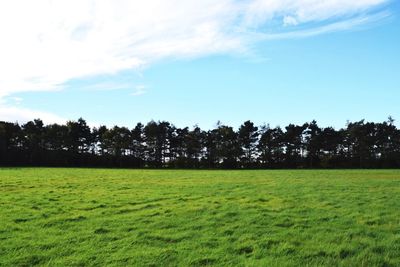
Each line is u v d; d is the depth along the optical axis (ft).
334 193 106.42
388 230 56.80
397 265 40.73
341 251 45.62
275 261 42.01
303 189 119.24
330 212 72.59
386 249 46.34
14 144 432.25
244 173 247.29
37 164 407.64
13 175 193.57
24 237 51.88
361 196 98.73
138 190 116.16
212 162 456.04
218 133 468.34
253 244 48.62
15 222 62.28
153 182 151.64
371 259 42.37
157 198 94.12
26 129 463.01
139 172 252.42
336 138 458.09
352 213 71.20
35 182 145.38
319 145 455.22
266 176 204.74
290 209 76.28
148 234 53.57
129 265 40.45
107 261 41.63
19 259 42.22
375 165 409.08
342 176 204.03
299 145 464.65
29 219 64.75
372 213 71.51
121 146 456.45
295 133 460.96
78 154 429.79
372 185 135.23
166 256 43.37
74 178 172.96
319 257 43.55
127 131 474.90
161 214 70.03
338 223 62.03
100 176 193.16
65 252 44.80
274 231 56.44
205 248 46.83
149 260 42.01
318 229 57.72
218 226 59.82
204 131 477.36
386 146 455.63
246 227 58.75
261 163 432.25
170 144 480.64
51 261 41.63
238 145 459.73
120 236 52.75
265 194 104.27
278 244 49.03
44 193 105.09
